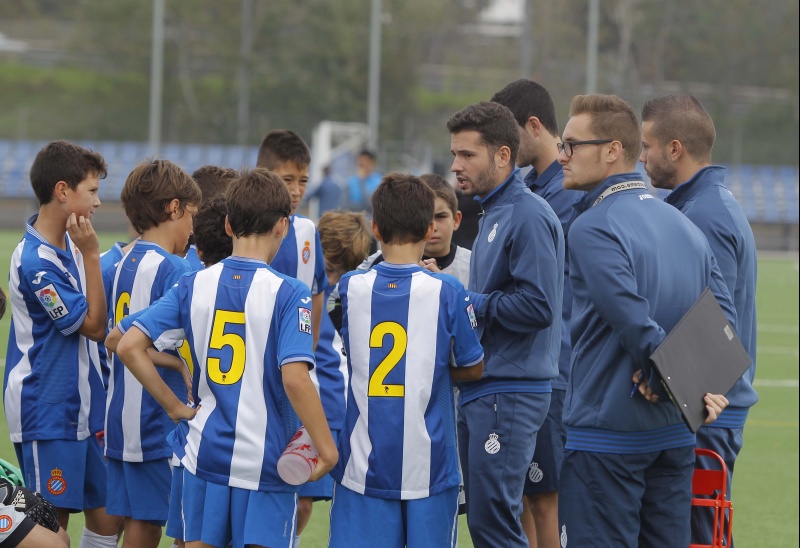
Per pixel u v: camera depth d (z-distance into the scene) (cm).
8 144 9375
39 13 12888
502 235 1079
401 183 988
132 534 1118
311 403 923
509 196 1094
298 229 1295
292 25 11369
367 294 983
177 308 958
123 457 1102
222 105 10881
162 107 10819
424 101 11844
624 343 906
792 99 10806
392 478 965
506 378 1079
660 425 940
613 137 973
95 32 11281
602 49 11769
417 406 967
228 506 936
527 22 11450
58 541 970
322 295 1332
